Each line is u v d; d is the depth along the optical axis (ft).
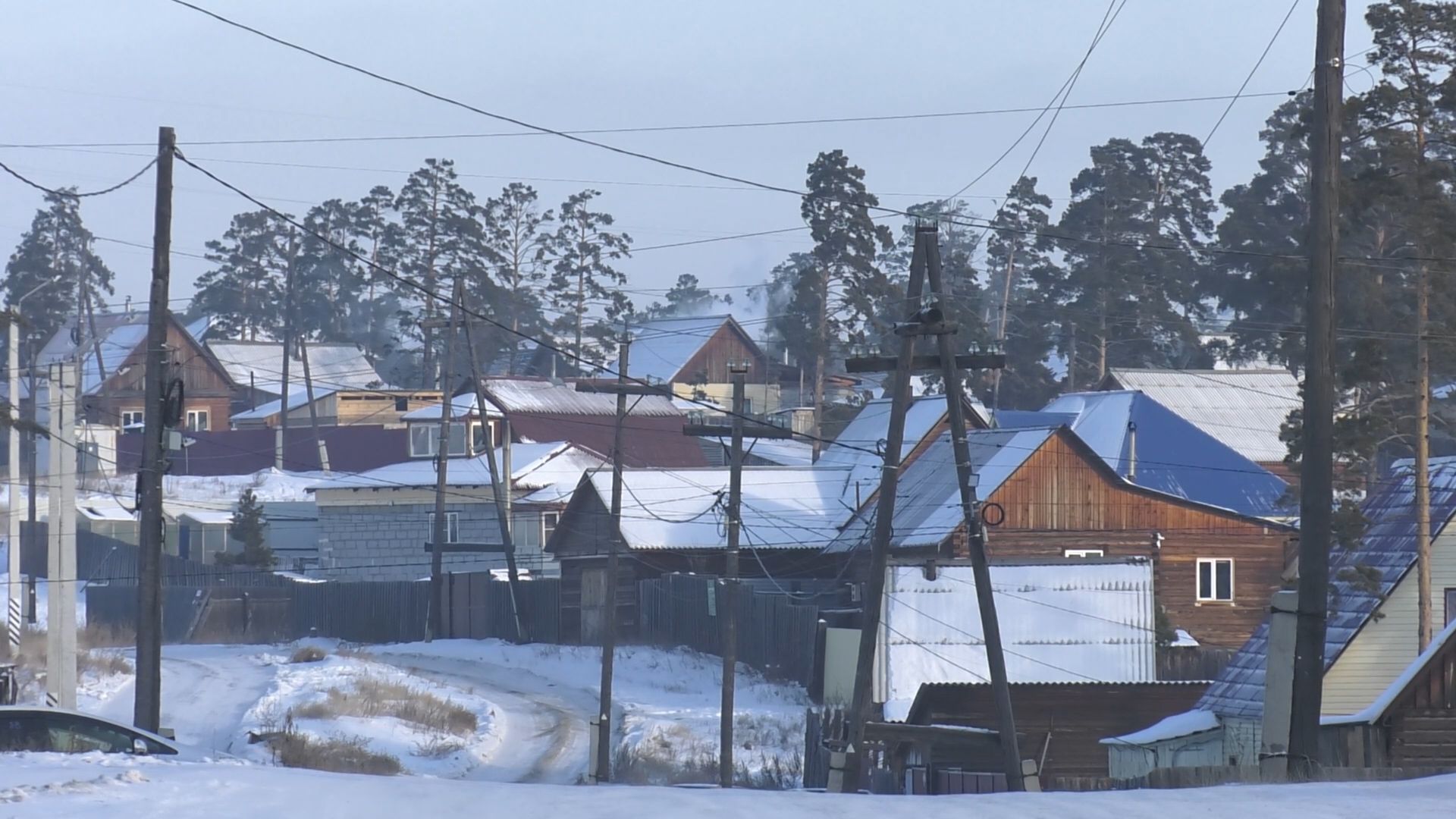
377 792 154.92
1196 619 650.02
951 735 320.50
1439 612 400.06
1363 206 462.60
